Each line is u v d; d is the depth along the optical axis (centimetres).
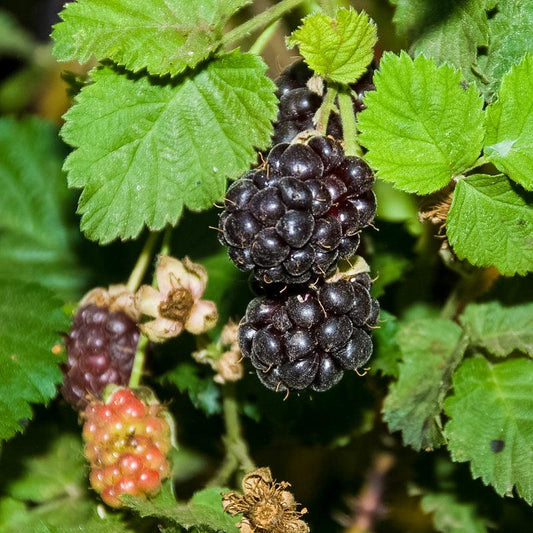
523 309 33
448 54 32
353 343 30
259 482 31
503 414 33
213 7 32
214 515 31
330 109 31
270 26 32
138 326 32
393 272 34
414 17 32
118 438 31
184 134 32
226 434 34
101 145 32
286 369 30
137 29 31
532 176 31
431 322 34
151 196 32
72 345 33
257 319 30
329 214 30
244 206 30
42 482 34
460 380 33
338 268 30
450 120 31
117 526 33
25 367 33
